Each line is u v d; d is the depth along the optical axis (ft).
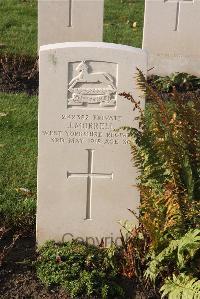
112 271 9.10
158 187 9.00
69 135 9.16
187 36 15.83
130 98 8.71
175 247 8.47
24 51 17.01
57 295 8.80
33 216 10.25
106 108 9.08
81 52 8.84
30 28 18.99
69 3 15.49
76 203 9.48
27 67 15.81
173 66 16.05
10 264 9.27
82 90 8.96
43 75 8.87
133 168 9.32
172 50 15.94
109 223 9.59
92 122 9.12
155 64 16.02
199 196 8.91
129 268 9.10
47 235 9.59
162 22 15.72
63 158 9.25
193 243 8.32
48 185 9.36
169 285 8.42
